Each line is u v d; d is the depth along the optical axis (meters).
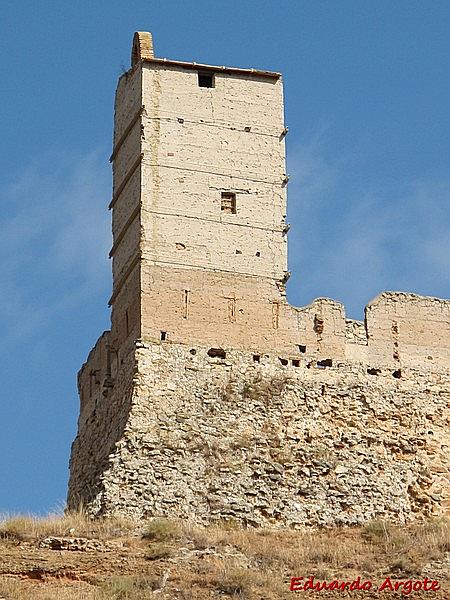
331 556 132.50
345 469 145.75
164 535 133.38
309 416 147.62
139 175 152.62
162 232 150.75
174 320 148.50
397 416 150.12
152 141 153.25
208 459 142.88
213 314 149.38
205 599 124.31
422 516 146.12
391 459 148.00
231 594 125.19
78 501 150.50
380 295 154.38
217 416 145.50
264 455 144.50
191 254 150.62
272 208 153.88
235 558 131.38
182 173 152.88
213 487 141.38
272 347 149.88
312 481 144.12
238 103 156.25
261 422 146.25
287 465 144.38
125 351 149.88
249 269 151.50
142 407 144.38
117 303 154.00
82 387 159.62
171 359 147.00
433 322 154.62
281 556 132.25
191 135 154.25
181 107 154.88
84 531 133.75
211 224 152.00
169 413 144.62
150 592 124.12
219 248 151.50
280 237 153.12
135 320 148.88
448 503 147.25
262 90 157.12
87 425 155.50
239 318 150.00
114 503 138.62
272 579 127.56
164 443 142.75
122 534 133.75
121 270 154.00
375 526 139.75
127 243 153.38
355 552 134.12
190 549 132.00
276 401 147.50
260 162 155.00
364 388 150.25
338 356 151.12
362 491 144.88
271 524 141.25
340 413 148.62
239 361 148.50
